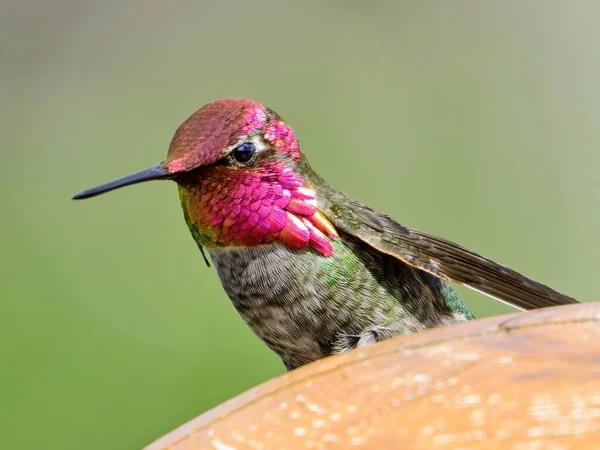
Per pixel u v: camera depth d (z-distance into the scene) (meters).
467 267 1.81
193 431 1.72
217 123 1.81
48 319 2.01
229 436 1.72
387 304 1.82
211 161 1.80
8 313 2.01
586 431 1.71
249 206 1.81
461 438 1.71
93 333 2.00
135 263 2.15
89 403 1.97
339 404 1.72
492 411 1.71
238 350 1.98
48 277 2.09
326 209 1.81
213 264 1.82
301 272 1.81
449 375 1.72
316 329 1.82
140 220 2.28
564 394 1.71
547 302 1.82
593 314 1.73
